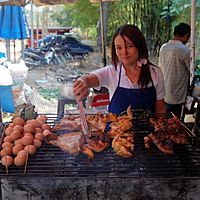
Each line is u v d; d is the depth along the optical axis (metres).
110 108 2.44
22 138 1.90
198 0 5.96
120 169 1.73
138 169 1.73
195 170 1.73
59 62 9.97
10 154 1.82
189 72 3.97
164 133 1.98
